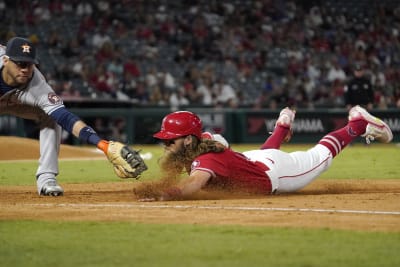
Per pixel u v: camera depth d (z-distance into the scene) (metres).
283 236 16.97
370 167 46.22
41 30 92.12
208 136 25.77
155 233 17.50
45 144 27.17
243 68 99.94
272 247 15.70
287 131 27.66
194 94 91.25
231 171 24.56
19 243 16.47
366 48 110.00
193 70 94.12
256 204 22.81
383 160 54.44
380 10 114.44
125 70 90.56
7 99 25.59
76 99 78.69
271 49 103.94
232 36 102.25
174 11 101.19
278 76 101.81
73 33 93.31
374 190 29.53
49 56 89.81
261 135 87.94
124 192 28.81
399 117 91.25
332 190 29.33
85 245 16.16
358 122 27.53
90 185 33.12
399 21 115.25
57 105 25.30
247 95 98.06
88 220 19.67
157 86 90.50
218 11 103.81
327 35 108.88
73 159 55.81
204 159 24.09
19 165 48.41
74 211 21.45
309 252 15.16
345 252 15.16
